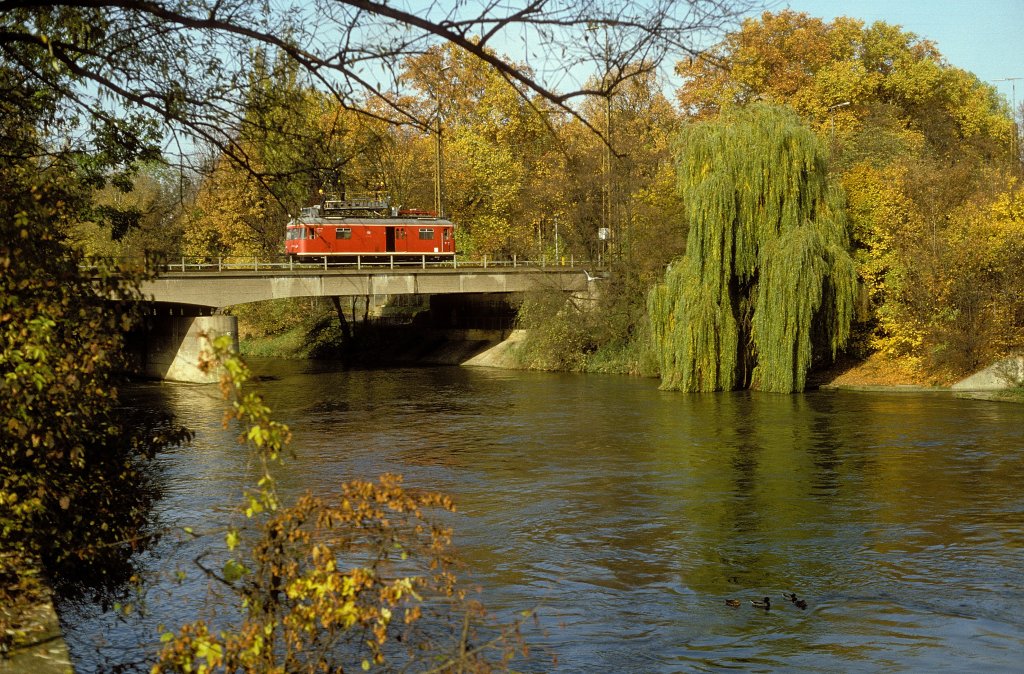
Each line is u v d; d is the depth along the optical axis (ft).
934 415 115.96
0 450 28.86
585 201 202.28
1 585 27.71
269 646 22.49
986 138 258.57
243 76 30.89
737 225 136.46
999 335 138.82
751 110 138.82
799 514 69.56
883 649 44.21
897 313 148.46
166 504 73.51
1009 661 42.68
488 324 224.12
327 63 27.45
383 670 37.22
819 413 119.03
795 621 48.11
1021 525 65.41
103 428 33.40
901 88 239.50
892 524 66.28
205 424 119.85
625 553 60.59
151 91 31.07
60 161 35.12
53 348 27.71
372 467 90.27
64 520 31.60
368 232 206.90
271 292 182.19
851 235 155.43
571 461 91.76
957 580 54.03
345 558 56.70
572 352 188.24
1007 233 141.08
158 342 186.70
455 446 101.76
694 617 48.78
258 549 23.18
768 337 136.77
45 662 22.75
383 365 215.31
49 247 30.66
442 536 24.34
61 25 30.45
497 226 233.76
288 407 137.08
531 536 64.80
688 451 95.45
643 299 179.22
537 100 26.58
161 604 46.42
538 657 43.14
